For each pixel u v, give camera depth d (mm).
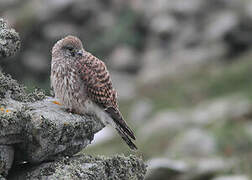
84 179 6273
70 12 26719
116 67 25734
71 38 7961
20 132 6160
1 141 6035
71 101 7730
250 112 17203
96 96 7867
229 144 15375
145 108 20844
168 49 25609
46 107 6895
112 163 6797
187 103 20609
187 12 26188
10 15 26484
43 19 26125
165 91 22078
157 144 16766
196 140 15547
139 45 26750
